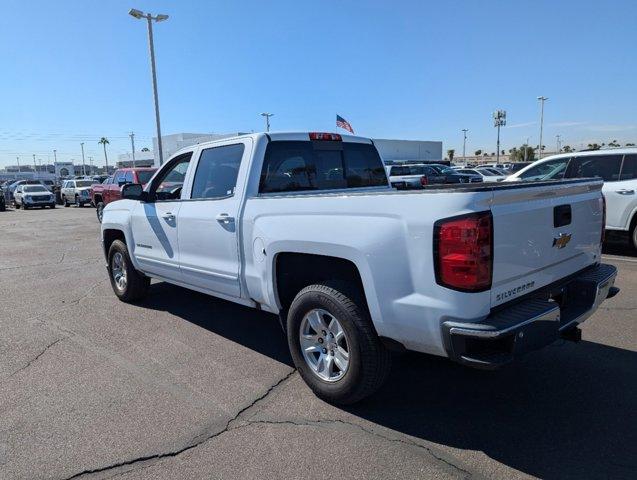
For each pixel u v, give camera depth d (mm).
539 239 3080
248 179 4133
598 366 4027
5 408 3568
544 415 3314
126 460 2916
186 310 5957
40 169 130125
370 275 3053
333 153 4895
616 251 9078
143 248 5621
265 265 3830
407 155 68938
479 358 2688
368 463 2836
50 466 2875
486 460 2838
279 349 4637
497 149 51219
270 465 2838
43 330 5312
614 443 2973
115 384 3930
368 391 3291
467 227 2621
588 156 9055
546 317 2846
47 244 12672
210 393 3746
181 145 43500
